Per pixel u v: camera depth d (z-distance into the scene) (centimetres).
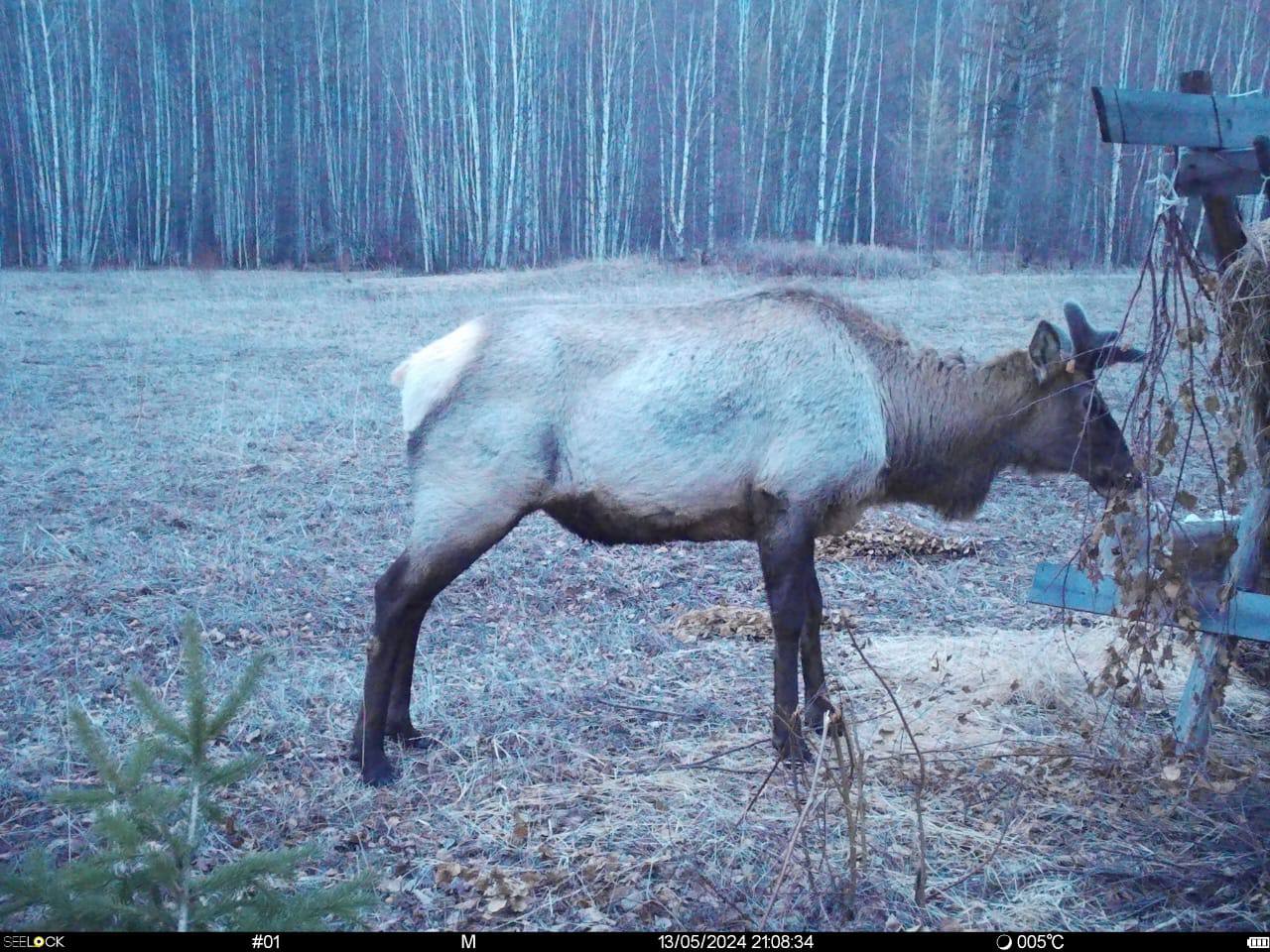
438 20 4028
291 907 288
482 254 3569
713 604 692
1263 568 492
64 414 1158
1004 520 873
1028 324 1569
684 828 415
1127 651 445
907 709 522
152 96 4238
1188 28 2903
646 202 3856
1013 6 3128
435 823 426
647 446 458
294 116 4250
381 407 1212
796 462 461
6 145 4138
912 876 382
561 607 680
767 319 473
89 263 3634
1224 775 439
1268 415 443
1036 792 437
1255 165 377
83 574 692
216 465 959
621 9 3747
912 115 3453
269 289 2609
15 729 495
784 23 3781
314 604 669
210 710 505
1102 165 2978
